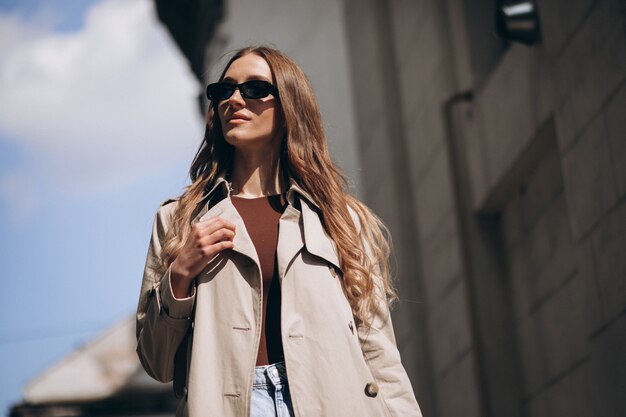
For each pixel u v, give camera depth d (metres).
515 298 8.25
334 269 3.00
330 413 2.76
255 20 13.19
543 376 7.55
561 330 7.06
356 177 10.80
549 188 7.24
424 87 9.82
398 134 10.69
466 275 8.51
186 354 2.96
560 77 6.16
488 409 8.12
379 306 3.07
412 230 10.34
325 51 12.74
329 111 12.46
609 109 5.33
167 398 17.89
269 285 2.94
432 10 9.40
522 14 6.64
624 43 5.07
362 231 3.18
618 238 5.27
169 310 2.84
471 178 8.70
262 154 3.19
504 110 7.61
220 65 4.83
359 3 11.56
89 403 17.91
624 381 5.32
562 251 7.02
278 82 3.16
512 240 8.25
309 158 3.15
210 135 3.25
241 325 2.82
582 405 6.52
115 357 18.59
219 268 2.90
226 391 2.76
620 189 5.20
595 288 5.68
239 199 3.12
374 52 11.07
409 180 10.52
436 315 9.59
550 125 6.71
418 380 9.83
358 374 2.85
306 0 12.99
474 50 8.57
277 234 3.01
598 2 5.39
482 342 8.30
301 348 2.81
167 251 2.97
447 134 8.80
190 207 3.05
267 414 2.76
